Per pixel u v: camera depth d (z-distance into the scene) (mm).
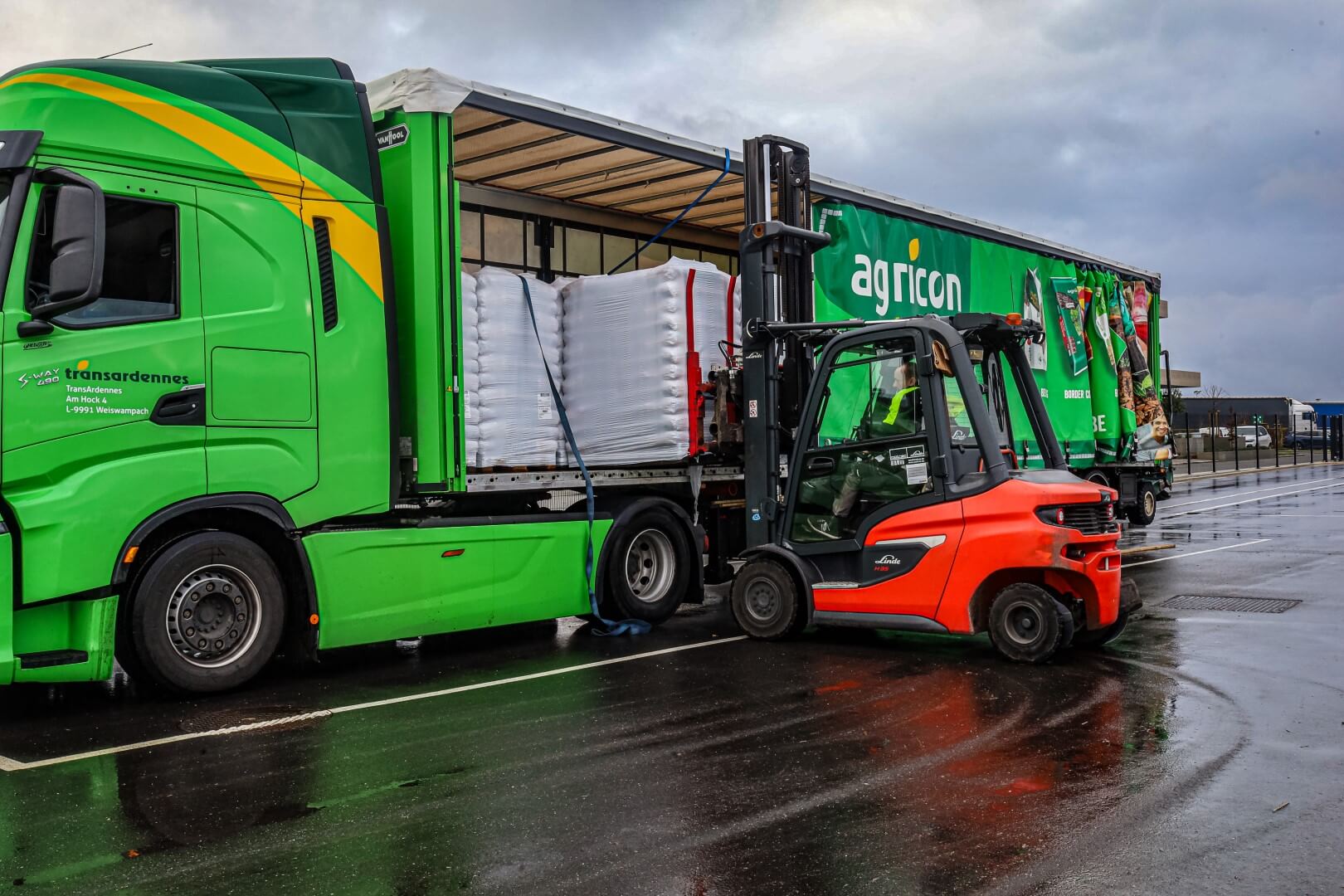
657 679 7336
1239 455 58125
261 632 7031
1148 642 8461
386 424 7605
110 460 6414
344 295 7422
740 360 9586
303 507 7191
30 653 6242
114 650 6699
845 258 11016
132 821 4629
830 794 4926
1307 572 12633
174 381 6621
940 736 5879
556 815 4680
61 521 6199
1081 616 7855
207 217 6832
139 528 6496
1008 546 7605
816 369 8617
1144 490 18609
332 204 7391
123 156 6535
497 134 8852
